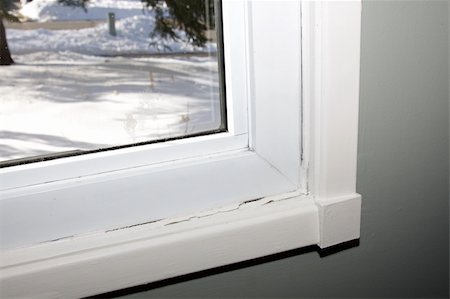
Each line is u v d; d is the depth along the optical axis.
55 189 0.52
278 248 0.57
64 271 0.48
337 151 0.57
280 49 0.56
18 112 1.16
